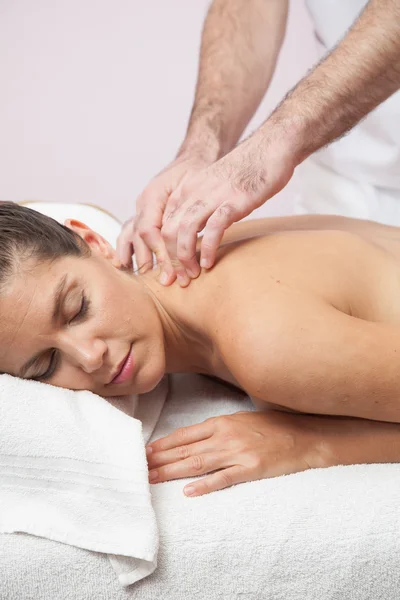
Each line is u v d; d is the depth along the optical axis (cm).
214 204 113
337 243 114
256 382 101
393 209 161
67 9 251
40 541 97
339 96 118
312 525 95
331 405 102
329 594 95
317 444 109
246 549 95
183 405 126
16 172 252
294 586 95
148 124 251
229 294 107
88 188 252
